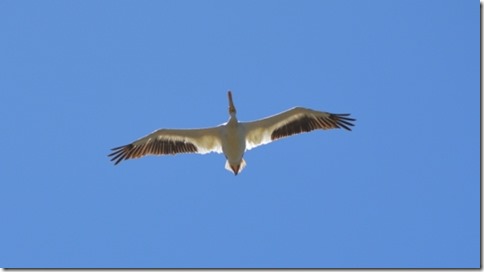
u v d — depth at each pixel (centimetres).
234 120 2958
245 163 2994
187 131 2991
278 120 2977
